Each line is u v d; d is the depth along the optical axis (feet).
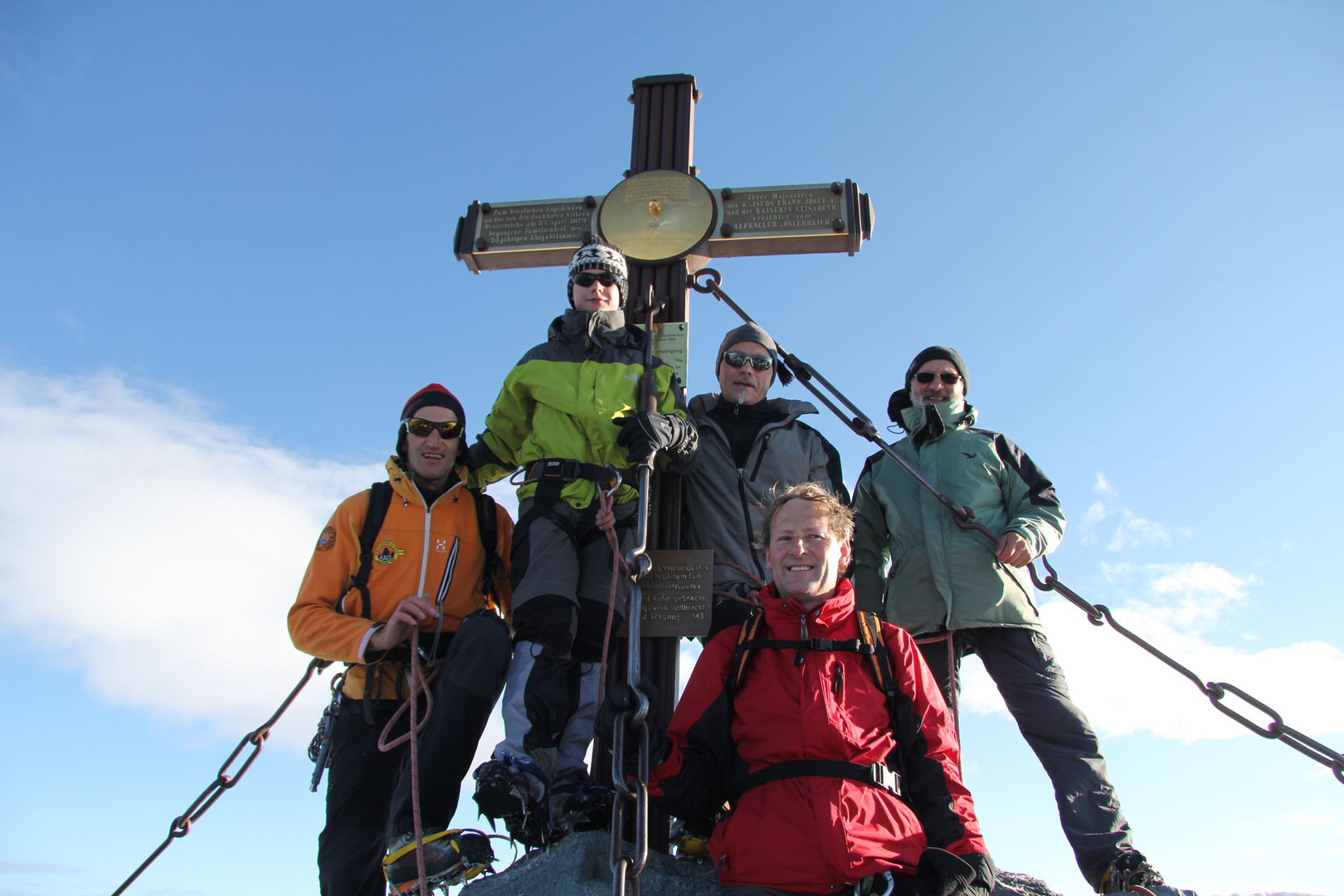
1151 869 12.62
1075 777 13.79
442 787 12.00
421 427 15.15
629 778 10.34
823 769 10.38
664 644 14.30
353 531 14.88
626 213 18.43
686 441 13.71
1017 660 14.93
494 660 12.60
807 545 11.78
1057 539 15.44
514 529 14.07
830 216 18.04
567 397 14.52
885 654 11.37
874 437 16.26
